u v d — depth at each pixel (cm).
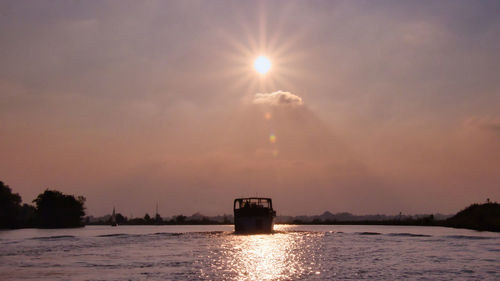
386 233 13600
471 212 18338
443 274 5175
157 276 5059
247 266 5844
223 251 7769
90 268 5634
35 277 4978
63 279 4856
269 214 12369
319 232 14962
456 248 7975
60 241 10350
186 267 5738
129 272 5325
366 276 5072
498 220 14988
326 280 4831
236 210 12625
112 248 8381
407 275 5125
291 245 8981
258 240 10481
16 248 8350
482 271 5359
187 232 16100
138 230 19512
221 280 4838
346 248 8244
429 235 11881
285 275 5150
